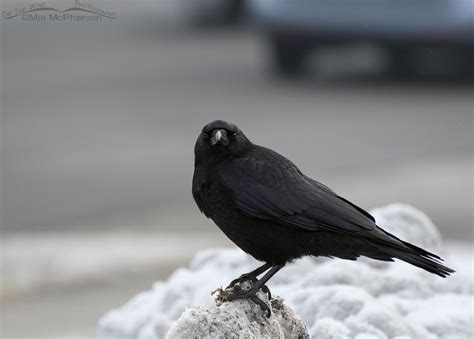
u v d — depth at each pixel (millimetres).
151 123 21781
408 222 8961
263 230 6738
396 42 25297
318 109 23312
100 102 24578
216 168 6887
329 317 7410
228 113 22844
